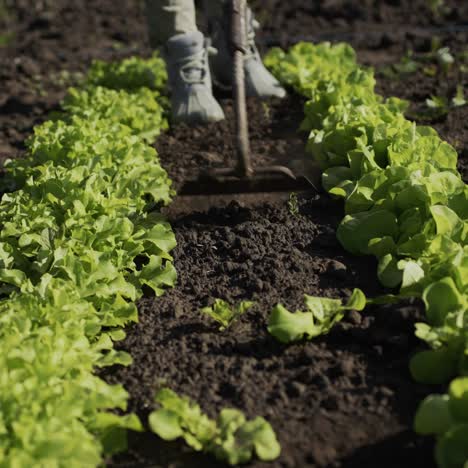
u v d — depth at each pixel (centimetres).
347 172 495
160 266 421
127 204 469
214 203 512
